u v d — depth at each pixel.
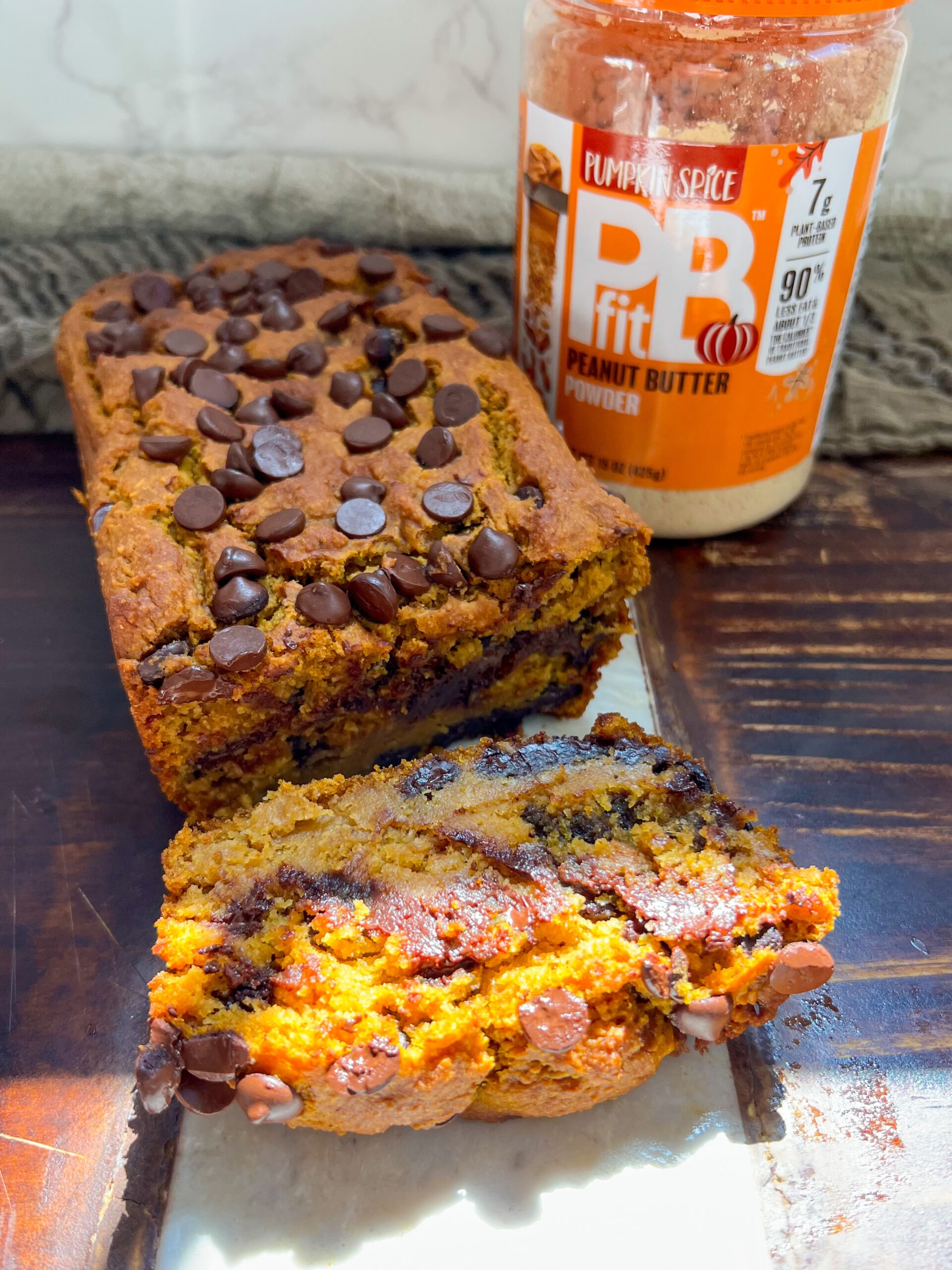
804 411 0.25
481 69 0.29
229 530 0.20
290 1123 0.16
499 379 0.23
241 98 0.30
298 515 0.20
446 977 0.16
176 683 0.18
